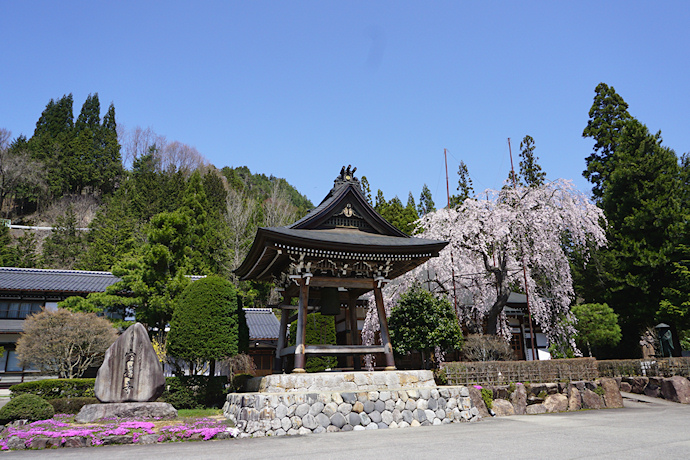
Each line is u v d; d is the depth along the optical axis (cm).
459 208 2350
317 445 931
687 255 2648
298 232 1427
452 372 1571
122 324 2266
